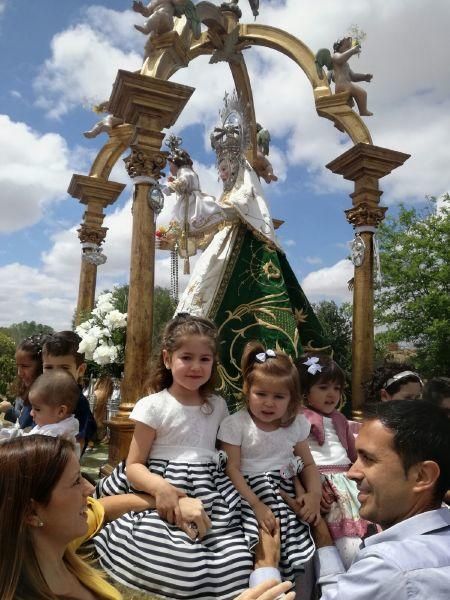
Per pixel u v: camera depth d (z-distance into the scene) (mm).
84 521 1903
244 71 7477
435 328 25203
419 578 1639
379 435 2025
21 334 43938
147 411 3156
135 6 5852
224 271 5844
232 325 5668
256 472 3262
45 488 1740
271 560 2807
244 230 6086
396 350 28438
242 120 6547
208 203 5777
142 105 5645
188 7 5953
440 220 27422
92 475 5945
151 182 5707
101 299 6672
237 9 6957
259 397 3301
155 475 2949
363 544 2012
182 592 2570
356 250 7277
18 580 1641
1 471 1693
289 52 7410
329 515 3332
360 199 7273
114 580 2652
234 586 2609
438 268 27188
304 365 4062
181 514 2768
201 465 3078
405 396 4473
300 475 3424
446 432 1986
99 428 7812
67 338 4551
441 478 1951
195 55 7152
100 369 6598
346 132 7270
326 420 3988
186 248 6004
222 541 2771
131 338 5453
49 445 1815
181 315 3510
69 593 1856
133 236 5660
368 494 2043
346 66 7238
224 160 6473
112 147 8672
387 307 28328
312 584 3084
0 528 1640
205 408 3307
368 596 1692
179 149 6133
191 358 3199
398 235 28078
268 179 8211
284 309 5809
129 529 2781
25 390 4840
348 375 7320
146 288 5551
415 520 1886
